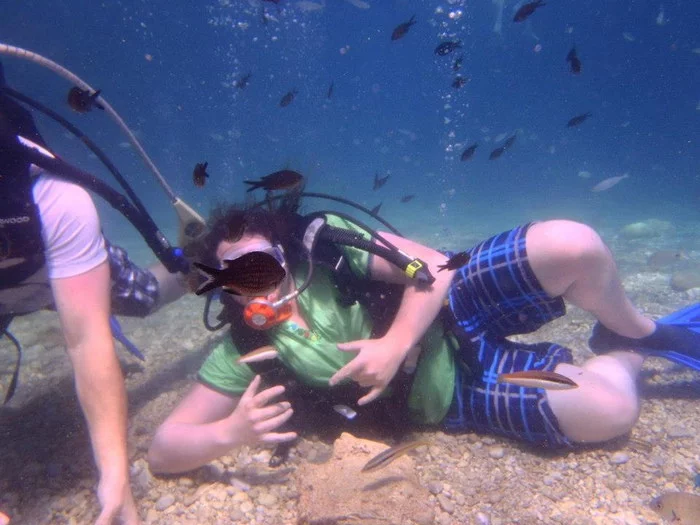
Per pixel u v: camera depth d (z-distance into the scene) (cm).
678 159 5284
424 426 296
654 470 243
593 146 6906
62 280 217
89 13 4488
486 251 282
